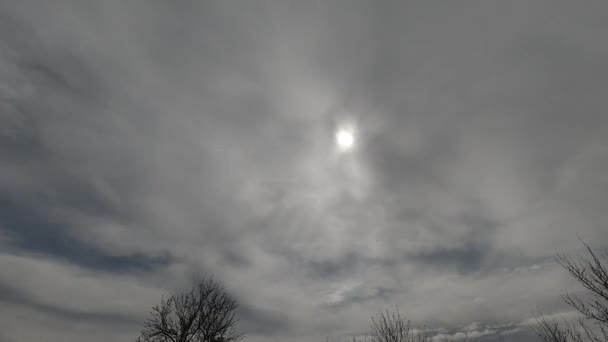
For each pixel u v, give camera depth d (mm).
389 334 19484
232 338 23641
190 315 23422
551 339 12688
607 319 11281
